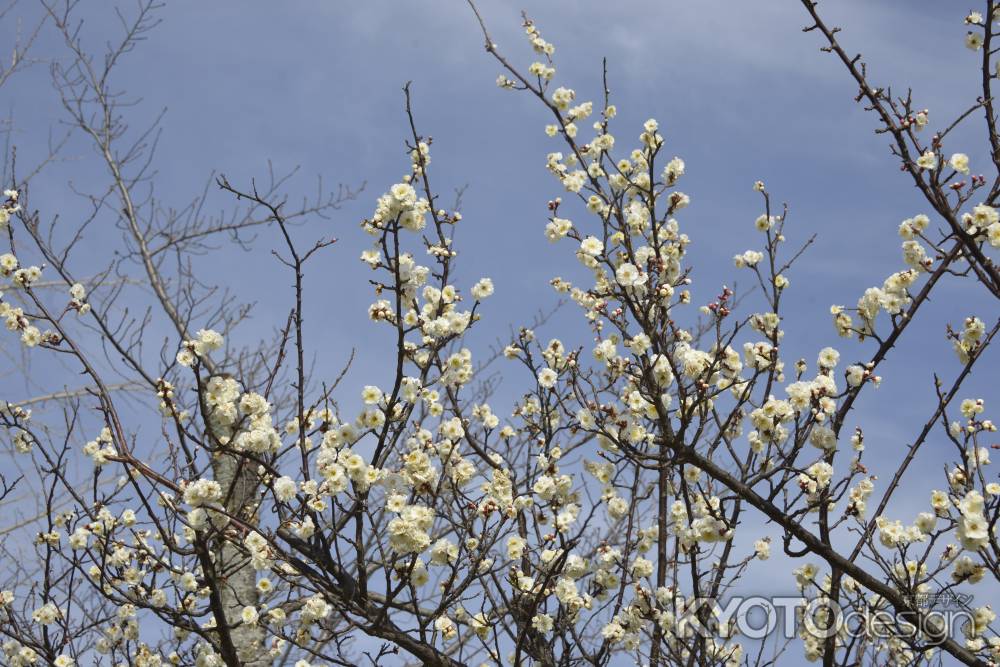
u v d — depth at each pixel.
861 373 3.93
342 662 3.97
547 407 4.63
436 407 4.33
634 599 4.25
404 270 3.92
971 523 3.42
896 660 4.14
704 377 3.87
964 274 3.85
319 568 4.07
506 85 4.84
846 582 4.27
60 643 4.74
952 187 3.82
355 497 3.83
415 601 3.78
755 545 4.43
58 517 4.88
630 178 4.62
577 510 4.46
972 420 4.01
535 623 4.16
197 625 4.14
